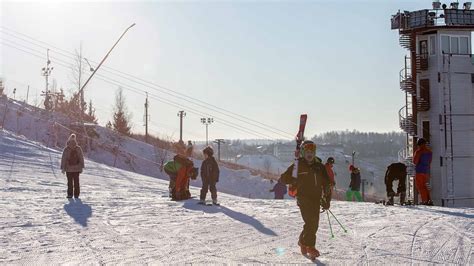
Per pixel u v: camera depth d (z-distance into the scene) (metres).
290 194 8.59
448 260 8.12
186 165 18.00
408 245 9.37
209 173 16.22
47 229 10.92
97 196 18.55
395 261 8.06
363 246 9.29
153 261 8.08
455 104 54.50
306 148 8.49
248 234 10.64
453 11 54.84
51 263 7.86
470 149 54.44
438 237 10.19
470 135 54.53
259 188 54.22
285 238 10.20
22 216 12.61
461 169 54.09
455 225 11.77
